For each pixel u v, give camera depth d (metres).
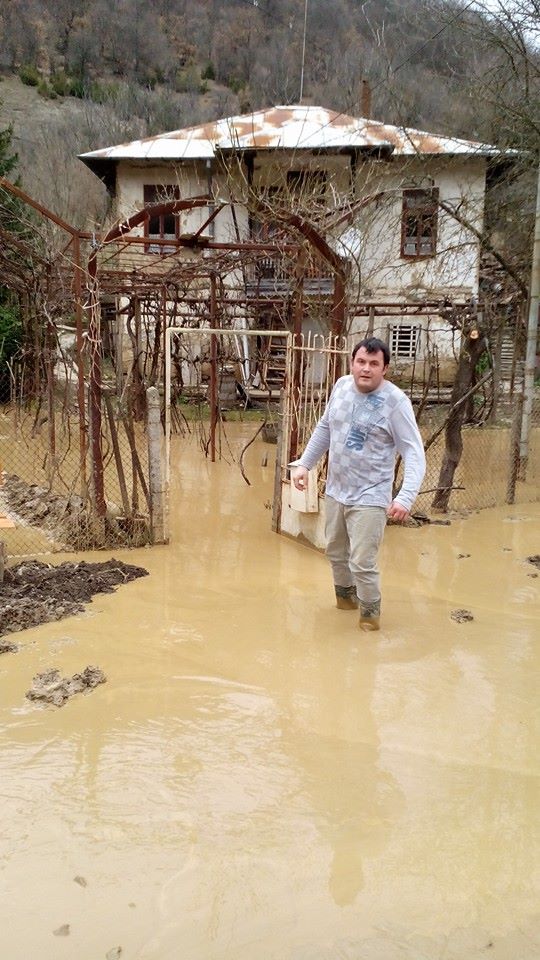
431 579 6.74
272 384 19.66
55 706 4.23
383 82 12.96
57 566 6.72
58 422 13.80
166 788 3.47
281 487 8.15
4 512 8.68
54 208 19.02
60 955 2.50
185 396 19.38
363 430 5.26
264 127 20.31
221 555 7.36
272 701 4.37
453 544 7.90
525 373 10.34
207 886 2.83
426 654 5.09
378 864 2.98
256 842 3.10
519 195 12.62
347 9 16.08
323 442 5.78
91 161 21.05
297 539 7.86
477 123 12.59
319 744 3.90
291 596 6.21
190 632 5.37
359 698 4.42
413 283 18.50
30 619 5.46
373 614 5.45
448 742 3.94
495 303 11.44
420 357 21.81
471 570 7.02
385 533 8.25
